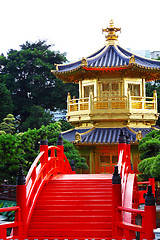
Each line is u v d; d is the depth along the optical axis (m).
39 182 15.52
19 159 25.25
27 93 57.44
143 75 33.75
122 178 15.00
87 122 34.16
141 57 34.88
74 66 34.00
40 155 15.54
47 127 31.16
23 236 13.05
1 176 24.33
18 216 13.01
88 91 34.38
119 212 12.82
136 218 19.70
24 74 57.00
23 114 56.38
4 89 50.03
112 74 33.16
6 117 50.59
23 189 13.27
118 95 33.19
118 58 33.72
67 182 16.20
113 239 12.64
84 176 17.17
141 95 33.97
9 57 57.72
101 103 33.00
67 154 27.75
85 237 13.11
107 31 36.56
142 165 22.61
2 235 12.12
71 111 34.84
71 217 13.90
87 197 14.83
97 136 32.41
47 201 14.79
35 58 56.47
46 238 13.04
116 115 32.44
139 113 33.12
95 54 36.12
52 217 13.95
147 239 11.05
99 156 33.06
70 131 35.41
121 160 15.60
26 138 28.28
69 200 14.75
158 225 19.75
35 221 13.95
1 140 24.12
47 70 56.06
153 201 11.27
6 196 26.78
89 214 14.05
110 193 14.97
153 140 24.81
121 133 16.59
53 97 54.84
